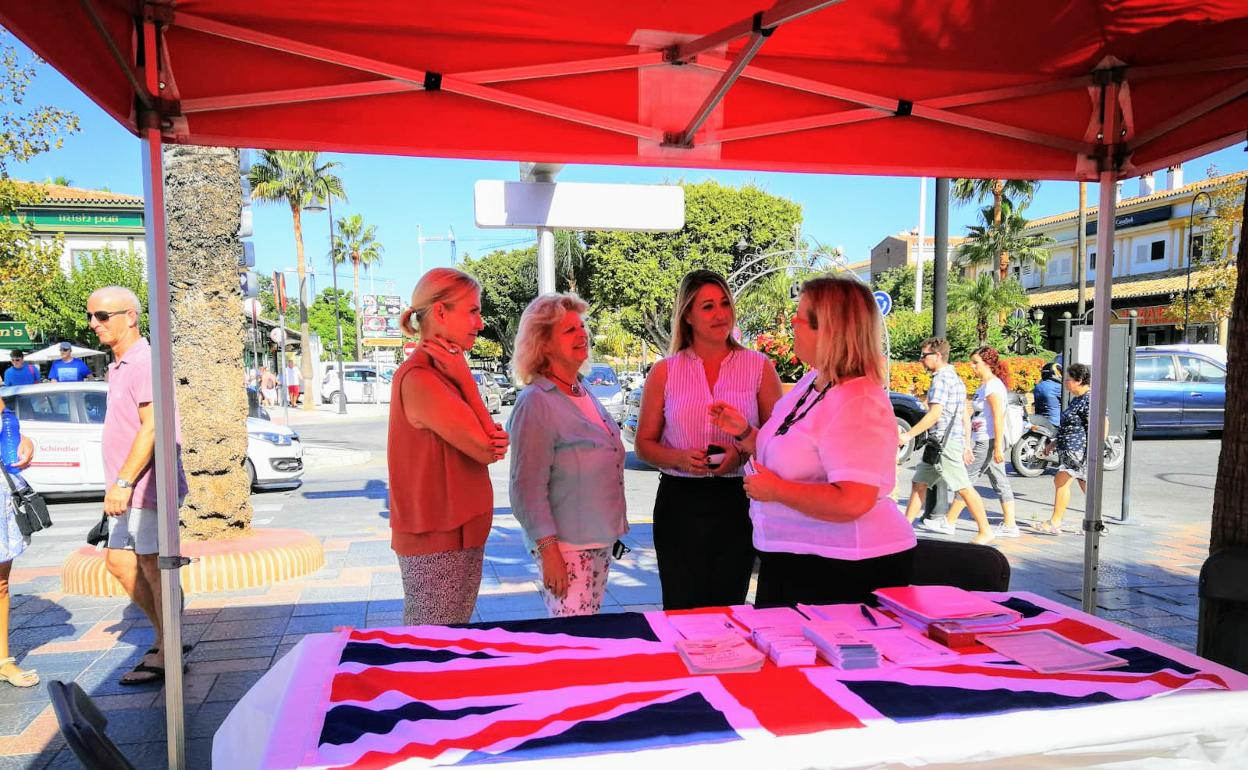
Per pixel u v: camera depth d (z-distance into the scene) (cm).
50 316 2528
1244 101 288
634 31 255
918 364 1784
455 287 252
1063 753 142
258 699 162
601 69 273
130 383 353
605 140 305
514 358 274
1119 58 292
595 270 2872
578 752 134
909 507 690
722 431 294
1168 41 278
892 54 278
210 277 556
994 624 193
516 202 447
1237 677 167
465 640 191
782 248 2705
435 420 236
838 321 215
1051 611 216
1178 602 490
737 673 169
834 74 288
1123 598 499
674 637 193
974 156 333
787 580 231
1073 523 741
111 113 225
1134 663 177
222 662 392
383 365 4238
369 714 149
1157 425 1385
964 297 2617
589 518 268
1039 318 3253
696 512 294
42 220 2795
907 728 142
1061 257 3978
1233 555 240
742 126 304
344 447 1566
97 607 488
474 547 255
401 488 248
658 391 311
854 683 163
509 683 164
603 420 278
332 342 6912
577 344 271
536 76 271
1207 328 2680
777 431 234
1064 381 971
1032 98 311
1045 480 1033
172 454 247
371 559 600
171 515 248
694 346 310
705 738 139
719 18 247
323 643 188
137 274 2664
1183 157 317
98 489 904
